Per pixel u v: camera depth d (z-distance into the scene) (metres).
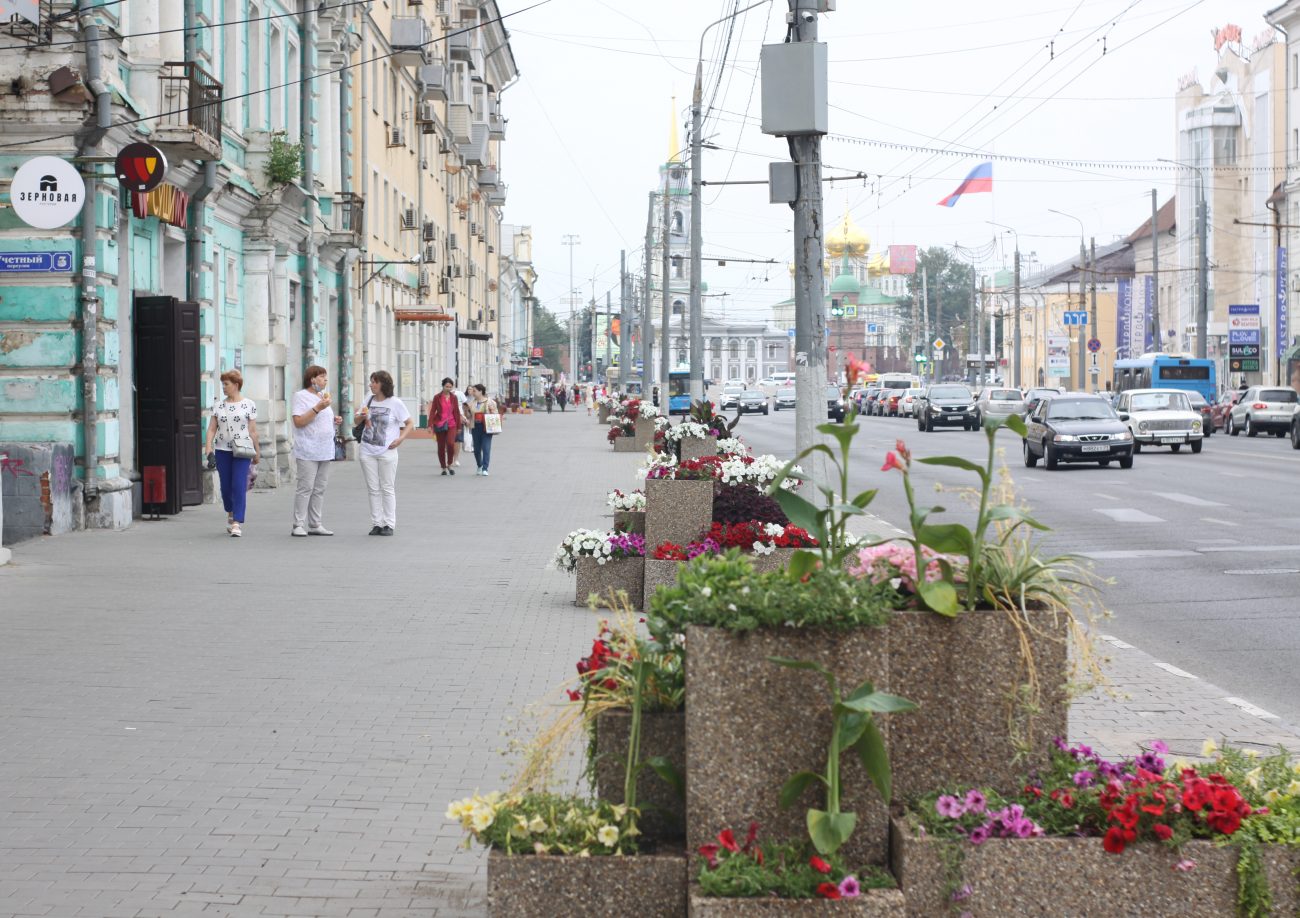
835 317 169.50
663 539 13.77
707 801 4.77
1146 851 4.71
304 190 32.31
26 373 19.66
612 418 64.50
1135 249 115.31
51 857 6.41
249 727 8.90
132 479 21.53
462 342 73.12
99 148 19.45
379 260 46.28
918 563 5.12
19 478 19.08
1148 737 8.94
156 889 6.00
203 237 24.75
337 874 6.21
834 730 4.70
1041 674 5.06
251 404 19.66
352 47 38.53
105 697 9.72
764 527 13.58
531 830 4.91
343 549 18.53
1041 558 5.42
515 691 9.98
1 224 19.47
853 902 4.57
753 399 96.75
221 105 24.12
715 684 4.76
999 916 4.70
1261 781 5.26
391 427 20.53
